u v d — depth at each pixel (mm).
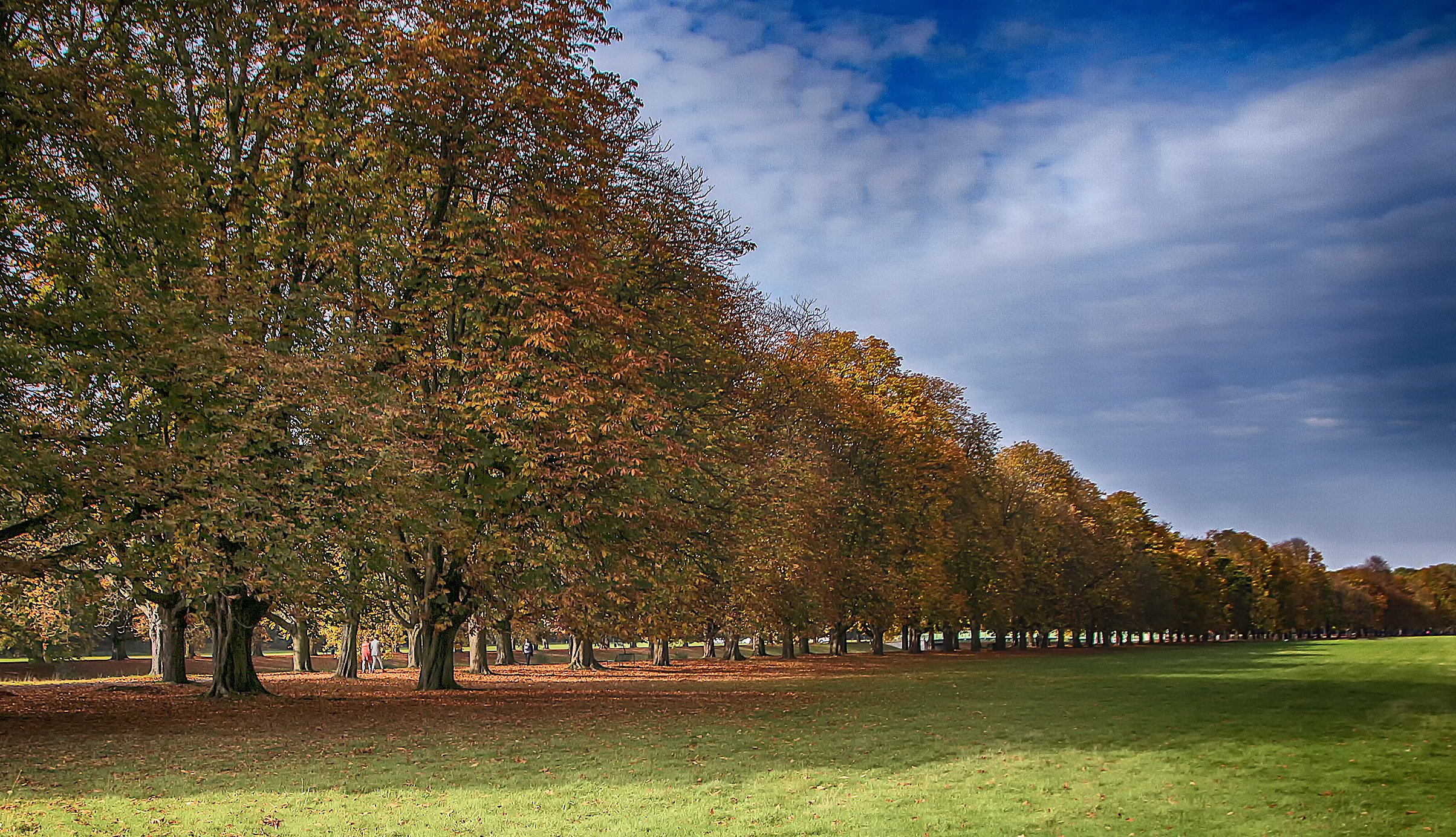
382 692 30453
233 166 26406
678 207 34750
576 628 30688
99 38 23359
